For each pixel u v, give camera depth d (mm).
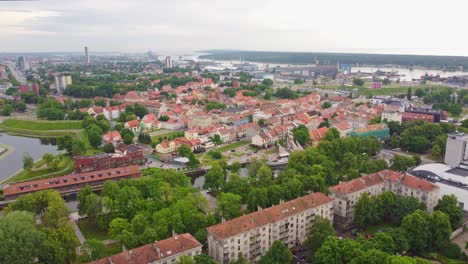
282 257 198625
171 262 190000
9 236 188750
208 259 186000
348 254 190625
